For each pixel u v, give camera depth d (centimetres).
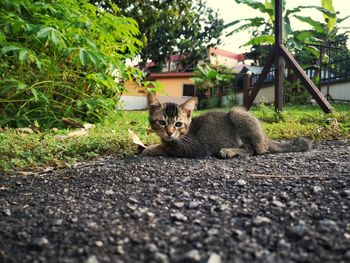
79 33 92
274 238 24
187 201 33
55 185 40
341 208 30
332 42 203
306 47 201
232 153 59
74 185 40
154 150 61
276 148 64
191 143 61
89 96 100
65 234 26
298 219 28
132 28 96
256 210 30
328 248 23
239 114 64
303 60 254
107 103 100
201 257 22
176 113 61
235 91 289
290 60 100
